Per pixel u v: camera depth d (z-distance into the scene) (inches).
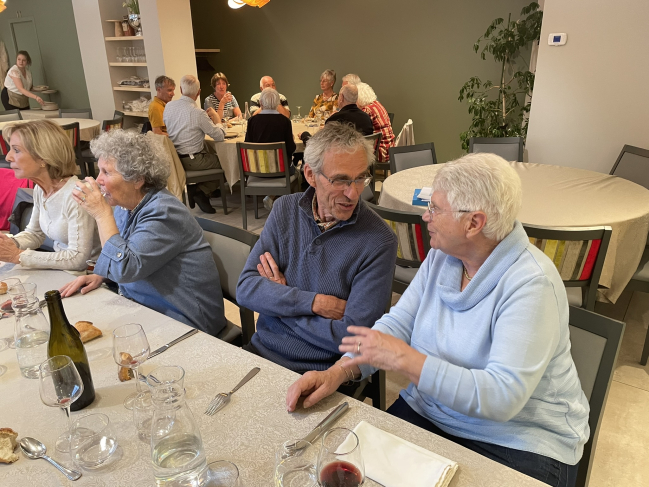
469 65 216.4
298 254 58.7
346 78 191.8
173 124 172.2
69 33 302.0
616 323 42.4
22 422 38.6
